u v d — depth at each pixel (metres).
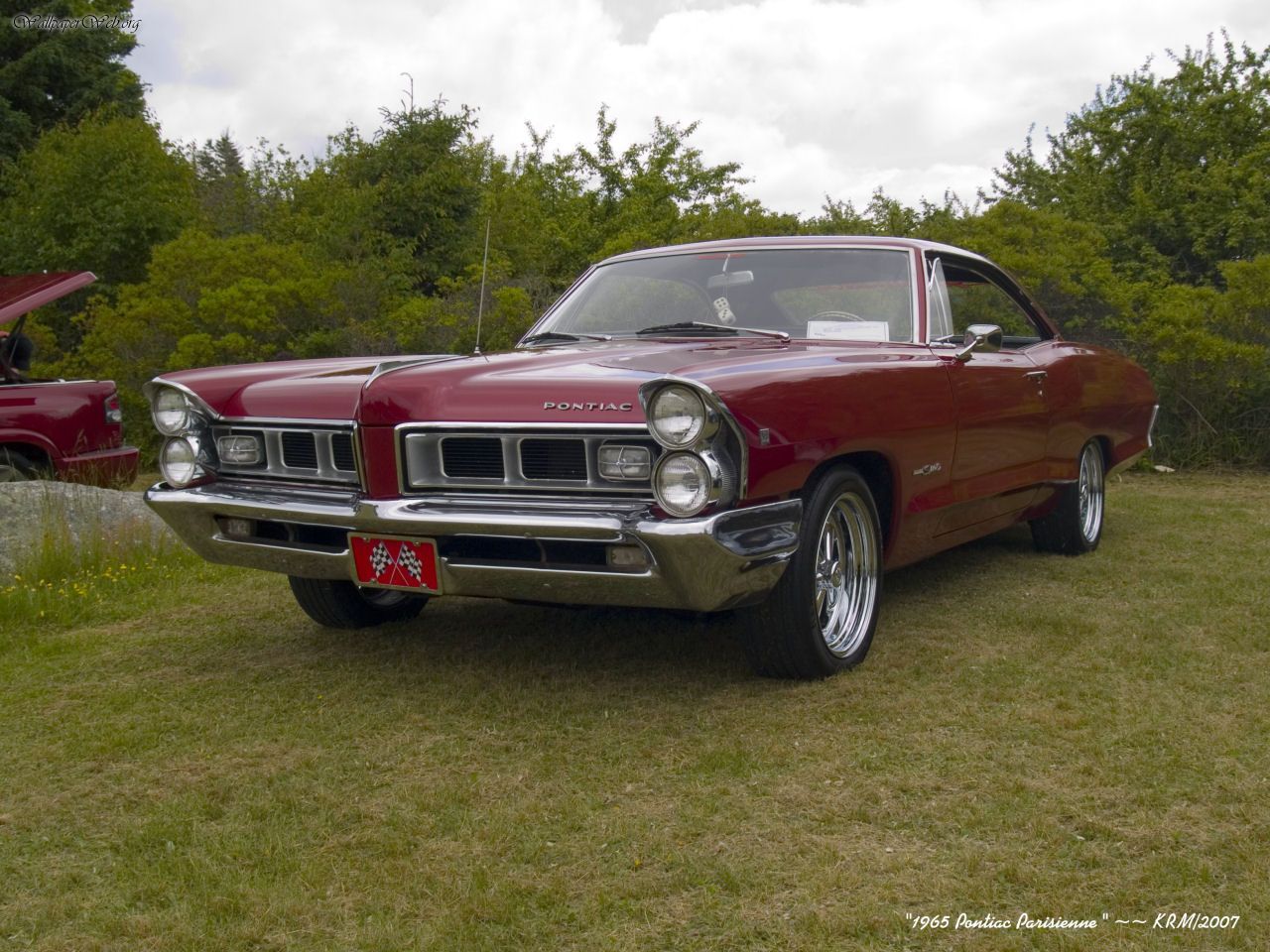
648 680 3.91
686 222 18.92
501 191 18.83
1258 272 10.02
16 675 4.18
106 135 16.56
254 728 3.54
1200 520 7.16
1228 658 4.07
